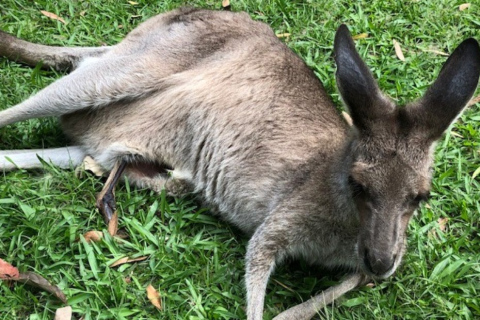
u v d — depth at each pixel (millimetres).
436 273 1271
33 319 1141
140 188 1363
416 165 1144
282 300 1247
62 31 1599
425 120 1151
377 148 1151
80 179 1352
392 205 1136
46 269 1201
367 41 1662
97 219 1282
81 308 1166
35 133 1414
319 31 1671
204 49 1410
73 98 1365
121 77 1380
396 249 1143
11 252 1213
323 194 1241
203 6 1705
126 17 1656
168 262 1241
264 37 1427
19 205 1259
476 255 1314
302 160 1298
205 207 1373
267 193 1308
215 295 1214
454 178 1431
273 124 1337
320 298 1214
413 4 1746
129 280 1220
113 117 1399
